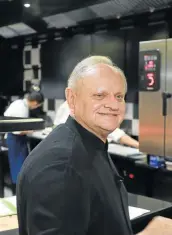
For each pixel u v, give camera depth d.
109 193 1.01
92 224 0.96
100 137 1.05
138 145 3.26
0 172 3.43
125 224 1.06
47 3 3.33
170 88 2.86
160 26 3.49
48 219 0.87
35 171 0.93
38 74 5.36
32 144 4.62
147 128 3.08
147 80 3.02
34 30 4.70
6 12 4.04
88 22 4.11
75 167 0.93
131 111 4.26
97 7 3.48
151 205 1.75
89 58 1.06
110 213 0.99
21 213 1.00
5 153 4.48
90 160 0.99
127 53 3.84
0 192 3.38
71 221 0.89
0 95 5.92
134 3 3.29
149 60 2.99
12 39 5.60
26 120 1.24
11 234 1.42
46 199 0.88
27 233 0.97
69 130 1.02
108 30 4.11
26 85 5.63
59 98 4.86
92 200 0.96
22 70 5.67
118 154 3.46
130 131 4.29
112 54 4.02
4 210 1.68
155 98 2.98
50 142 0.99
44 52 5.09
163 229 1.37
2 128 1.17
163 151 2.96
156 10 3.44
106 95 0.99
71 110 1.04
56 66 4.86
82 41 4.38
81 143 0.99
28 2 3.36
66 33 4.64
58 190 0.89
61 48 4.73
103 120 1.00
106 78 0.99
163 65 2.90
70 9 3.55
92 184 0.96
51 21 4.15
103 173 1.02
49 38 4.97
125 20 3.88
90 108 0.99
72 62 4.55
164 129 2.93
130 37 3.79
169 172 2.99
